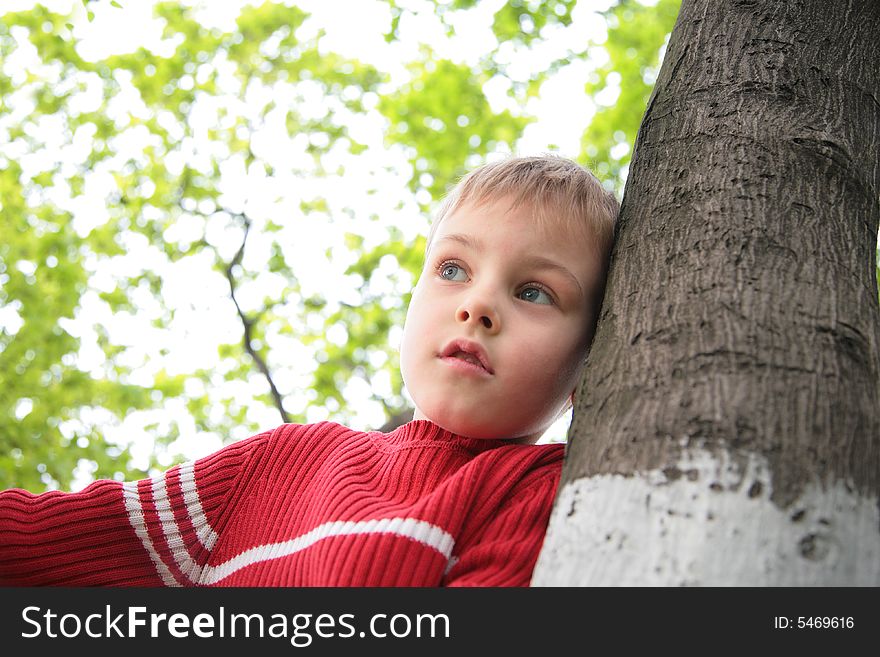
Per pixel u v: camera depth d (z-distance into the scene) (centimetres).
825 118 155
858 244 141
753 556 102
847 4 175
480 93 938
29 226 886
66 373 811
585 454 122
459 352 153
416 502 144
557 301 156
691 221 141
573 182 166
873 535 106
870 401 118
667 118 162
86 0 897
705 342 122
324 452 165
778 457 108
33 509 161
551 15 905
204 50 951
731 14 171
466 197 165
